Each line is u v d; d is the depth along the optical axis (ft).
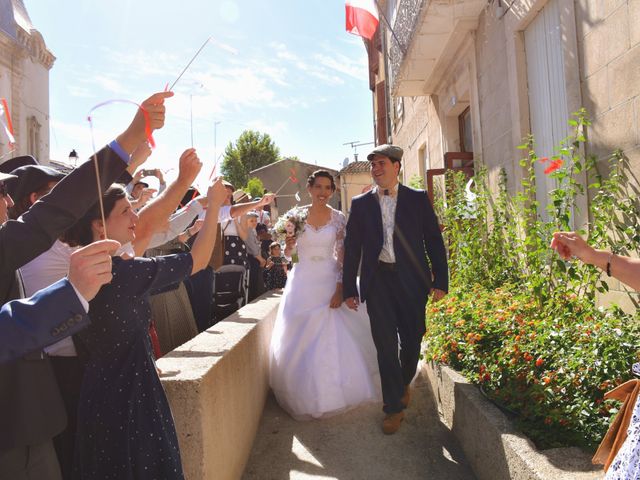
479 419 10.70
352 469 11.54
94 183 5.81
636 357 9.65
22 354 4.68
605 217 12.95
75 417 8.39
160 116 6.18
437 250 13.78
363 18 20.88
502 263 20.21
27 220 5.54
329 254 15.24
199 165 8.56
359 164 83.61
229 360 10.68
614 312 12.27
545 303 13.88
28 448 5.81
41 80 55.77
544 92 17.94
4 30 49.24
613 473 5.85
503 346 12.34
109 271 4.99
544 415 9.44
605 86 13.56
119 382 6.94
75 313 4.77
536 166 18.67
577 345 10.68
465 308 15.51
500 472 9.50
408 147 46.03
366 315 15.19
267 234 27.04
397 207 13.53
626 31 12.50
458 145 31.45
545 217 17.85
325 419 13.94
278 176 75.15
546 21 17.53
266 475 11.56
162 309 14.89
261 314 16.01
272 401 15.67
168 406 7.39
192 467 8.66
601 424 8.93
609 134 13.47
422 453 12.01
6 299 5.82
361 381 14.10
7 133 9.50
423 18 24.12
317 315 14.44
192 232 13.37
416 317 13.35
